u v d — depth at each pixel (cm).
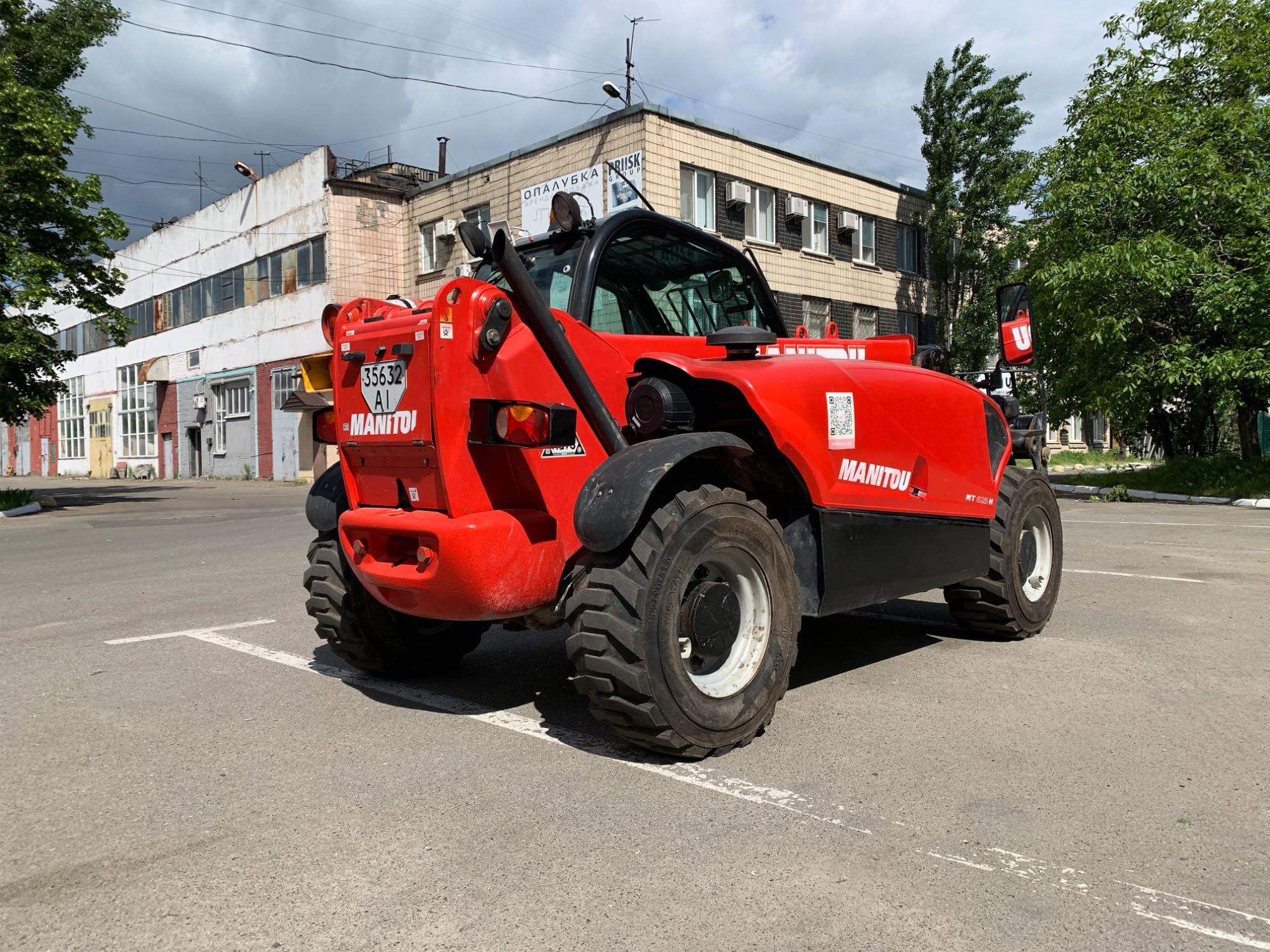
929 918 221
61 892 240
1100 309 1639
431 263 2794
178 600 716
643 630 313
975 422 473
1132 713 384
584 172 2233
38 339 2100
